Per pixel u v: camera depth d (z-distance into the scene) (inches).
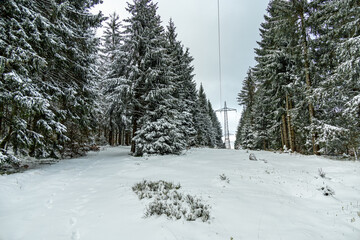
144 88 580.4
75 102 446.3
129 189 249.4
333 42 507.8
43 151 387.2
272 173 355.9
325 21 490.6
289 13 577.6
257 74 895.1
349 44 392.2
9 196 222.2
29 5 335.9
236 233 152.9
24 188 254.1
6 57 283.7
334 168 385.4
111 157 552.4
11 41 290.2
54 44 351.9
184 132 812.6
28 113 292.4
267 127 1187.3
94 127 594.2
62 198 223.5
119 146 1008.9
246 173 350.3
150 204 195.5
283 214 195.2
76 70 480.4
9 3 285.3
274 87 767.7
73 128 551.8
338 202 237.5
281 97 762.2
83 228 156.2
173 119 591.2
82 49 486.3
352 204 231.1
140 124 586.2
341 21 461.7
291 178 326.0
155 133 536.7
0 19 283.7
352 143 537.0
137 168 382.0
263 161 465.7
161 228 151.6
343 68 410.3
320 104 556.4
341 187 287.1
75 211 189.3
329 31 510.0
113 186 266.5
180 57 939.3
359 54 386.9
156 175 325.1
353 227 177.8
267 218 182.2
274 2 613.3
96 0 470.3
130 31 600.1
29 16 316.5
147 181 285.6
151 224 158.7
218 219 173.5
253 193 248.2
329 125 525.7
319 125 552.4
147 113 573.6
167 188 247.9
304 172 366.9
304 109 636.1
